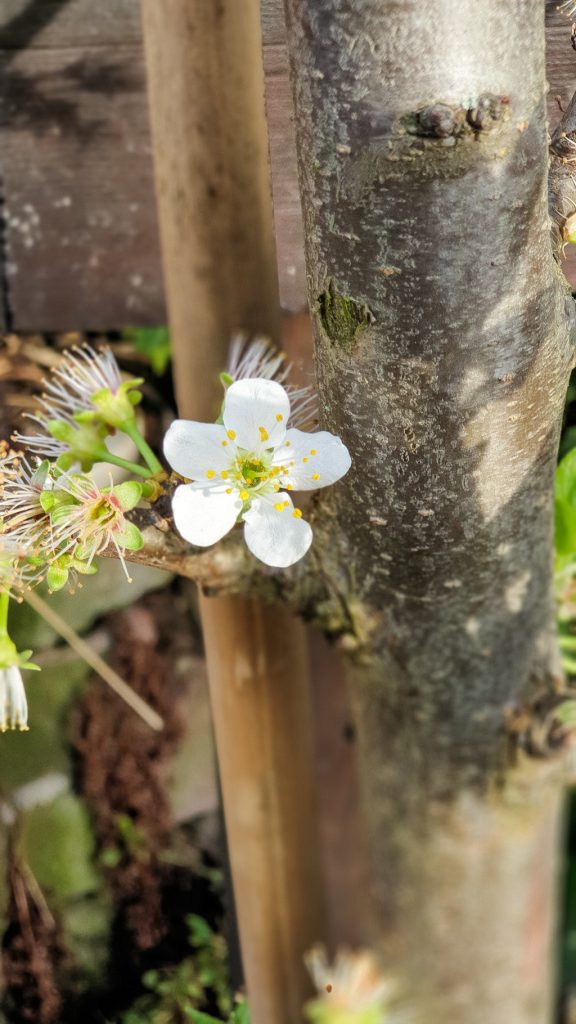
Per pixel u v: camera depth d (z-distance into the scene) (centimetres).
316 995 22
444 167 10
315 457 12
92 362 17
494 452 13
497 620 15
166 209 17
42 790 22
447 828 21
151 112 16
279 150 15
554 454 14
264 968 21
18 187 21
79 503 13
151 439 21
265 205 16
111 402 14
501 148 10
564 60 13
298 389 15
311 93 11
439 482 13
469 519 13
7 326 21
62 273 21
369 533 14
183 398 18
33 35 20
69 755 22
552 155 12
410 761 20
